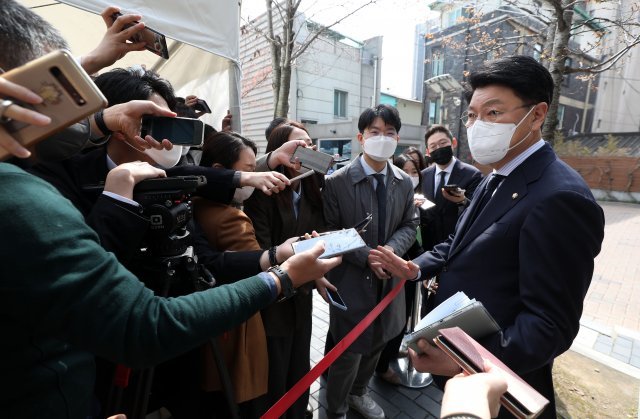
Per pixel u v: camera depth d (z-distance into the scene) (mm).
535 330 943
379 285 2109
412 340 942
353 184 2125
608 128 17094
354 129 10578
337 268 2092
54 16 3184
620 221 9797
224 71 3811
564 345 969
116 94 1116
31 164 681
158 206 962
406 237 2199
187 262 1073
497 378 678
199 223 1467
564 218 966
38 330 571
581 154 14938
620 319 4004
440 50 14117
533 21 7957
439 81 13672
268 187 1363
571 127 16750
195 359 1320
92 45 3576
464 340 785
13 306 539
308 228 1804
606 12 5473
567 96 16188
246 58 9961
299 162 1604
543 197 1024
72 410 679
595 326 3660
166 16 2500
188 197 1106
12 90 474
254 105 10070
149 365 633
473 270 1188
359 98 12977
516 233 1089
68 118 508
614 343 3322
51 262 539
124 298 602
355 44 12422
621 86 16500
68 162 1068
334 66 11961
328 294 1679
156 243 1019
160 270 1038
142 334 597
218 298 715
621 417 2303
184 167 1446
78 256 567
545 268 971
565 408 2373
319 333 3264
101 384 1112
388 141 2020
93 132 1015
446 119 14508
